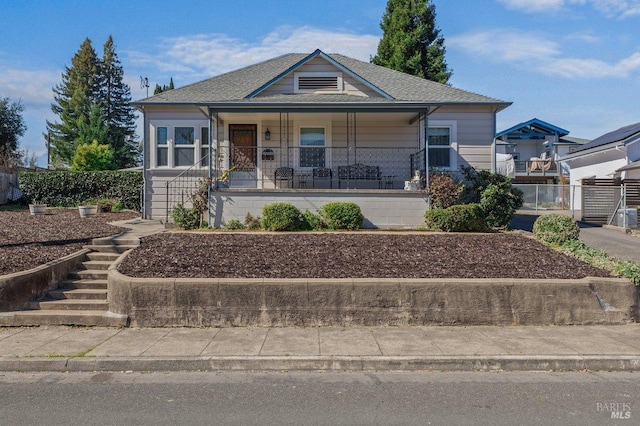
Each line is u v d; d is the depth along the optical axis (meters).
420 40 31.58
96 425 4.55
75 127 48.91
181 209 14.17
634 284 8.30
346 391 5.45
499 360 6.31
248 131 17.72
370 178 16.55
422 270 9.00
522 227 16.77
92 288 9.32
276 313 8.07
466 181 16.09
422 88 17.66
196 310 8.05
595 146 25.84
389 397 5.26
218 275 8.62
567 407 5.00
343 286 8.11
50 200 22.97
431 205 14.18
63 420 4.66
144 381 5.83
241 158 17.59
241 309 8.06
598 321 8.20
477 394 5.36
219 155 16.91
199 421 4.62
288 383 5.73
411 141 17.52
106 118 51.16
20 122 41.97
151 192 17.30
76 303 8.60
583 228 18.25
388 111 15.21
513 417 4.73
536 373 6.16
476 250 10.38
